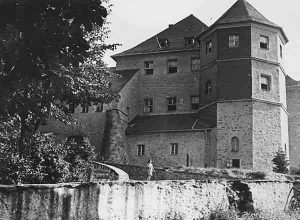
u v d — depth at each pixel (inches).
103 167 940.0
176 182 600.4
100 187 466.9
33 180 655.1
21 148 676.1
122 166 1237.1
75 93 858.8
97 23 278.7
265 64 1684.3
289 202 831.1
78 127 1788.9
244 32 1694.1
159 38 2011.6
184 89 1908.2
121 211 490.9
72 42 280.2
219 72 1690.5
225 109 1646.2
